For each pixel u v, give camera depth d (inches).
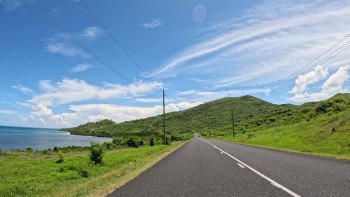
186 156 916.6
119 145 2923.2
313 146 1317.7
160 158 895.7
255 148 1317.7
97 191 366.3
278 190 325.4
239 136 3553.2
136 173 538.6
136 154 1277.1
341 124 1497.3
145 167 645.3
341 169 494.0
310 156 798.5
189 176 467.5
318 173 450.3
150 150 1563.7
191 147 1528.1
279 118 4670.3
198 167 597.0
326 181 374.0
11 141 4825.3
